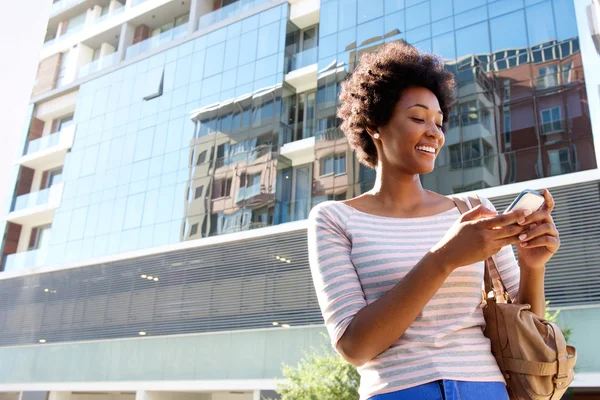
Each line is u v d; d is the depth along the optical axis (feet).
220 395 42.98
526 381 3.05
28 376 48.67
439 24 39.50
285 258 40.01
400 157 3.78
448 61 37.73
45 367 48.08
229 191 45.98
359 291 3.20
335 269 3.31
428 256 2.82
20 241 57.62
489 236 2.73
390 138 3.85
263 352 37.35
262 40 50.19
